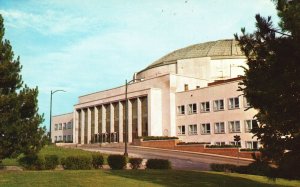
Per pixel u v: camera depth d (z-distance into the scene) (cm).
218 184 1956
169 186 1831
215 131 6581
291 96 1205
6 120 2223
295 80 1184
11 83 2389
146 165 2916
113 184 1830
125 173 2209
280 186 2059
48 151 4625
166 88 7525
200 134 6862
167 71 9000
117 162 2905
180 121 7306
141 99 7794
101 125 8888
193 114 7056
